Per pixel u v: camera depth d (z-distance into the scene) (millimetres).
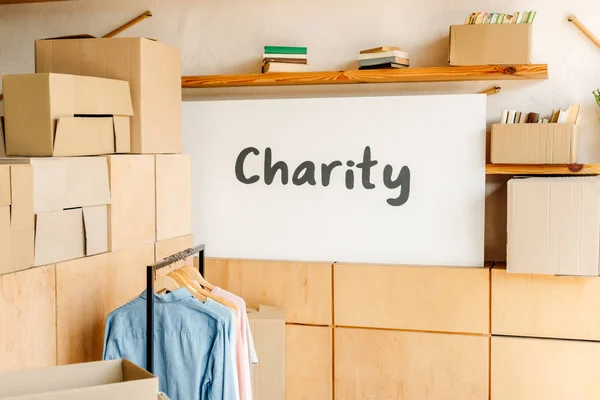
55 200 2447
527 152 3107
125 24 3795
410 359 3322
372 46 3500
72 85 2594
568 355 3137
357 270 3363
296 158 3480
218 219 3592
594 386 3115
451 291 3260
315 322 3430
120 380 1714
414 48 3447
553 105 3297
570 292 3121
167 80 3195
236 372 2416
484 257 3434
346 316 3391
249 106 3525
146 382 1530
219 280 3537
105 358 2418
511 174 3352
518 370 3199
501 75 3160
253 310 3422
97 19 3840
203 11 3703
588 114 3250
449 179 3311
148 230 3035
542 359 3166
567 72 3268
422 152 3334
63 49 2996
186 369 2346
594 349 3104
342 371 3408
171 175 3221
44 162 2395
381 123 3375
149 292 2289
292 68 3408
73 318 2545
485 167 3254
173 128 3270
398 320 3330
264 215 3533
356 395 3396
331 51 3553
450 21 3398
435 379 3303
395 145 3363
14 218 2246
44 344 2391
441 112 3307
